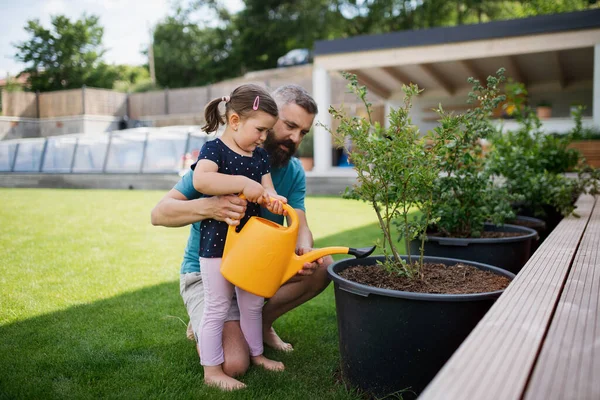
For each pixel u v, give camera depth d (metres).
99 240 4.51
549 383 0.76
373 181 1.76
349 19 25.38
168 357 1.95
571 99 11.50
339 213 6.26
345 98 12.68
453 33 7.89
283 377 1.80
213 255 1.73
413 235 1.81
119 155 11.47
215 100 1.81
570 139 4.15
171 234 4.86
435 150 1.80
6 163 12.50
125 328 2.27
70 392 1.64
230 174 1.73
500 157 3.43
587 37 7.20
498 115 9.24
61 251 3.99
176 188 1.83
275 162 2.04
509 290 1.26
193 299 1.92
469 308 1.45
